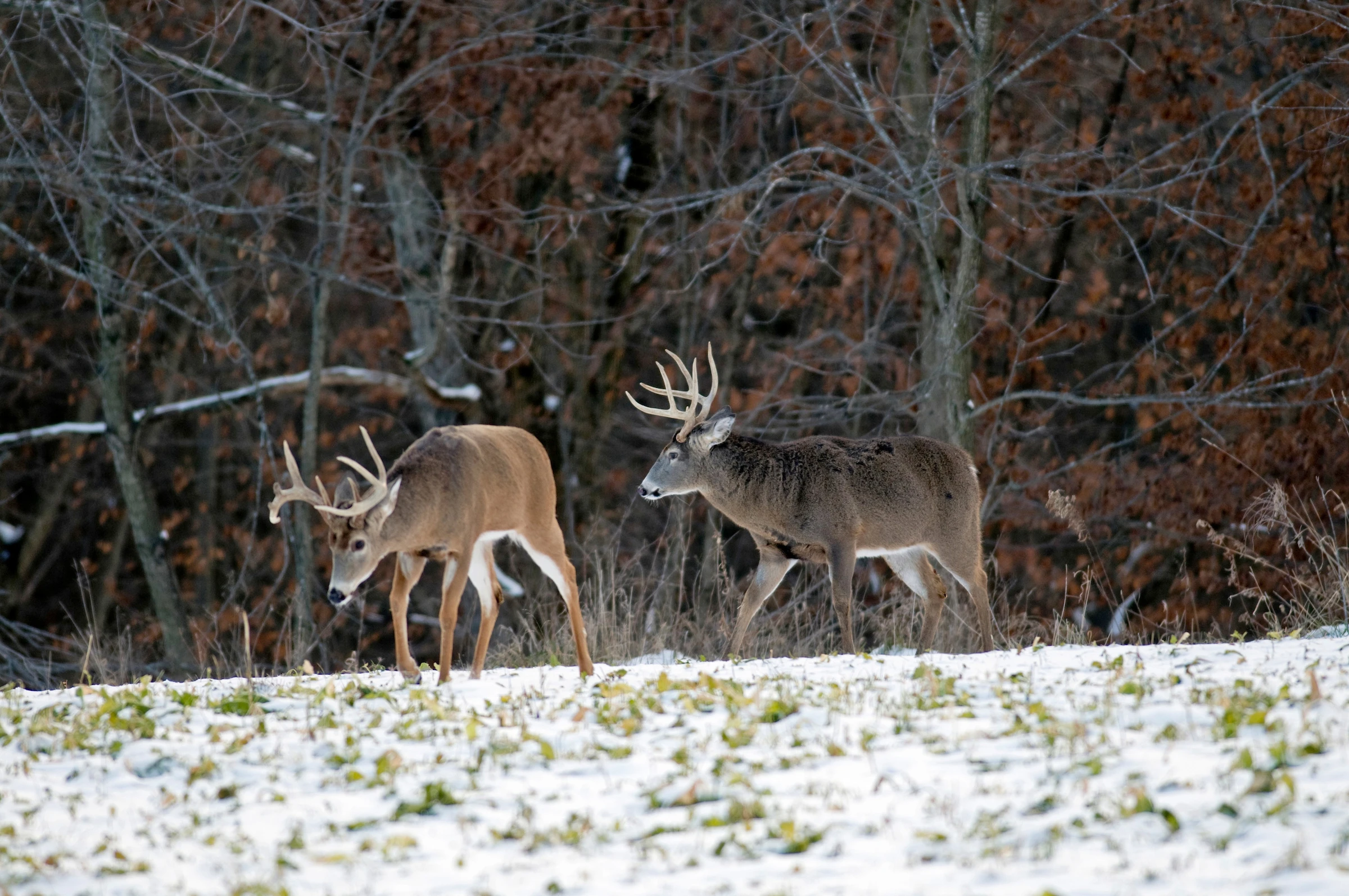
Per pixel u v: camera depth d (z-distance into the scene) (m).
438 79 45.69
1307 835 10.64
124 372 45.69
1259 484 45.38
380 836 12.83
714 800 13.22
